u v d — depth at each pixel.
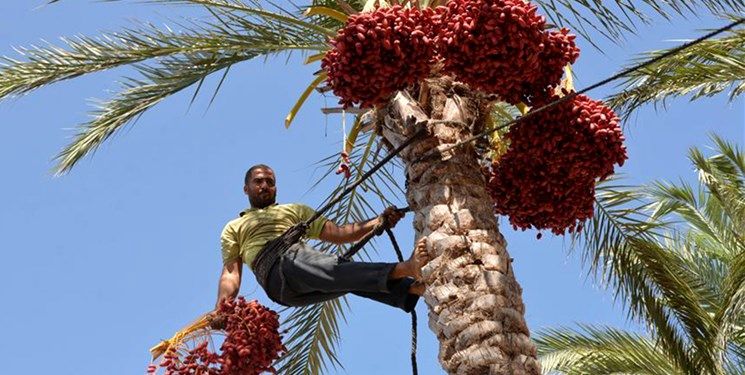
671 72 9.95
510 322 6.84
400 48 6.89
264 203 8.39
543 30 7.02
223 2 8.98
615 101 10.04
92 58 9.29
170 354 7.30
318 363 10.51
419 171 7.36
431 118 7.52
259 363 7.32
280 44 9.04
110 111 9.37
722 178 14.50
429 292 7.01
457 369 6.75
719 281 13.98
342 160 8.04
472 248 7.02
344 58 6.90
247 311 7.37
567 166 7.33
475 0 6.89
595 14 8.97
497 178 7.53
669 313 10.63
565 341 13.98
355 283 7.30
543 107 7.00
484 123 7.73
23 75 9.33
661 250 10.34
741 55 10.20
